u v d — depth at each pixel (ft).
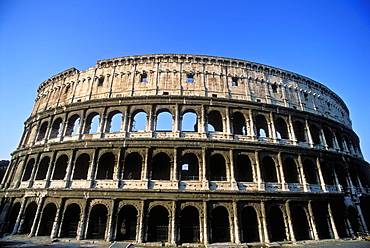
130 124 162.09
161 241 132.77
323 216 160.97
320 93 219.00
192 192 138.00
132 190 137.59
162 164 164.66
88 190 142.20
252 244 132.67
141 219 132.67
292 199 150.61
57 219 141.49
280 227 152.05
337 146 195.83
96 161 152.05
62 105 182.91
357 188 190.19
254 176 151.74
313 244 136.15
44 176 175.11
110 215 135.85
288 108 181.06
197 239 136.26
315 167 171.63
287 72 201.98
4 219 161.79
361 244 136.36
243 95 178.29
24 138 202.18
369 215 181.47
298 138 189.67
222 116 165.99
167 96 164.66
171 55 181.47
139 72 179.93
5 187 180.34
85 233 135.44
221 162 165.78
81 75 193.88
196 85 174.40
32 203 155.94
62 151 164.25
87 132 170.40
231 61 187.01
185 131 157.58
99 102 172.35
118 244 124.67
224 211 149.38
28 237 140.15
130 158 165.27
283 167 158.61
